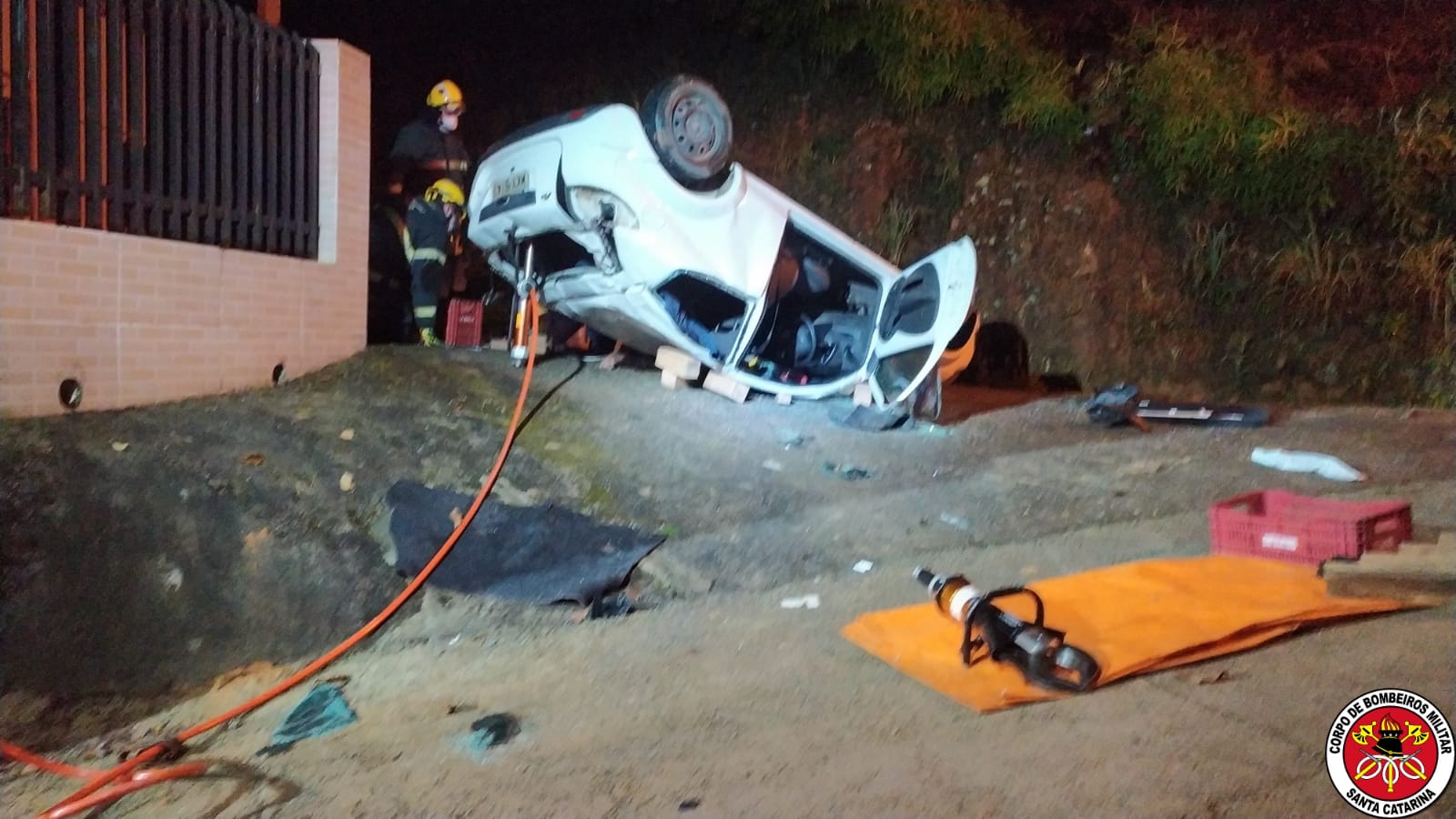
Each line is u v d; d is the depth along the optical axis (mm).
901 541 5258
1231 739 3082
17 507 4051
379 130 10734
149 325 5270
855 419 7191
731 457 6242
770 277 6945
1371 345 10094
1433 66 10711
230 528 4441
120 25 5125
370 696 3818
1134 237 10500
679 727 3377
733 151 10625
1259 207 10305
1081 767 2959
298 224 6488
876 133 10656
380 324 8055
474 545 4820
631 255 6523
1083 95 10773
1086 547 5102
